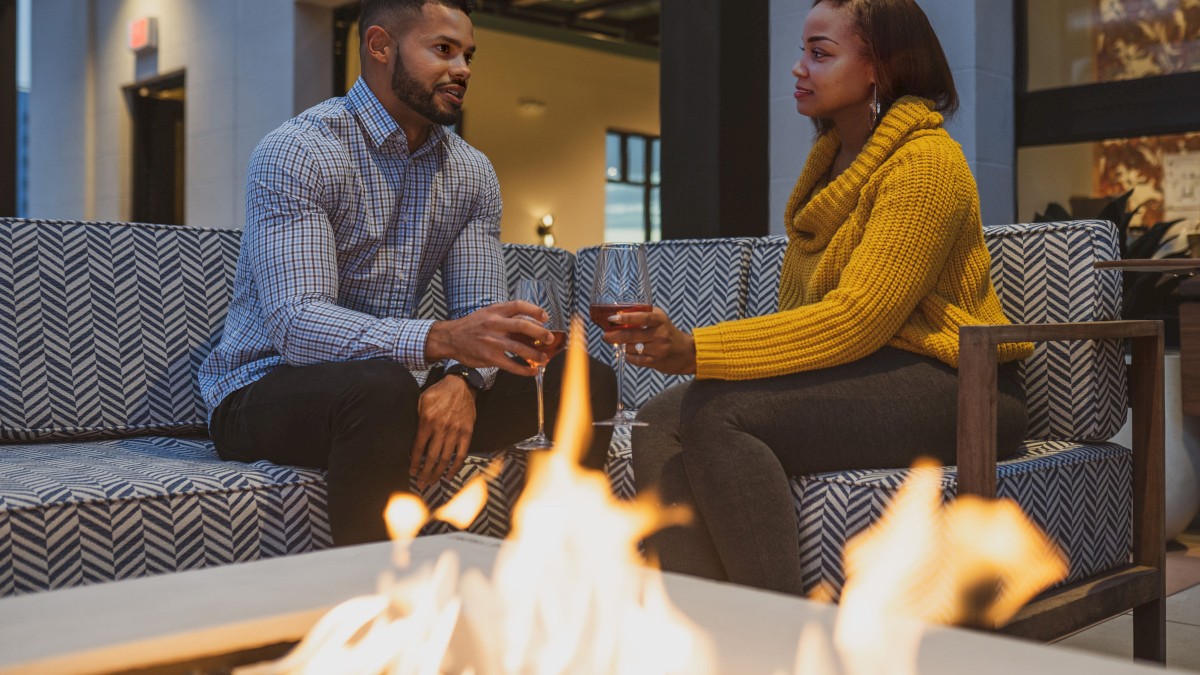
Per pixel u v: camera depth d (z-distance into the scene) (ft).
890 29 5.43
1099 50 12.31
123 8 27.12
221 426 5.36
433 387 5.08
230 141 23.91
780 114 13.76
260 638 2.20
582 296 7.93
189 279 6.29
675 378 7.27
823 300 4.91
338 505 4.72
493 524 5.36
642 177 41.04
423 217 5.88
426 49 5.58
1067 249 5.87
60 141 29.27
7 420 5.70
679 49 14.71
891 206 4.99
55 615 2.21
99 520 4.30
